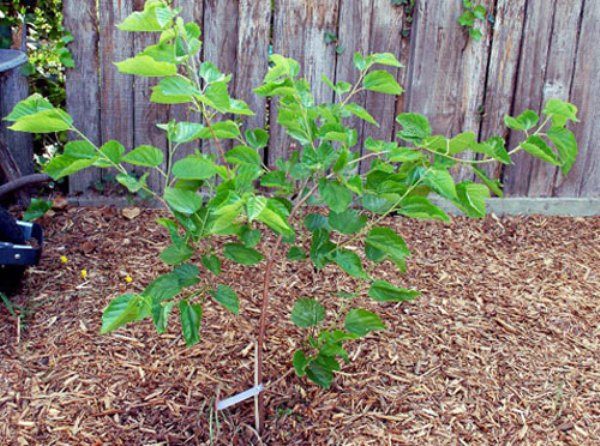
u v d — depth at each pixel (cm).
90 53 350
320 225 201
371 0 357
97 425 214
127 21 165
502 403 234
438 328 273
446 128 380
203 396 228
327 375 212
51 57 358
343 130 191
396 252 185
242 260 189
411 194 192
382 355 253
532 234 367
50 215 343
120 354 245
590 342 272
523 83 379
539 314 289
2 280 272
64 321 262
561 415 230
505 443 217
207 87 172
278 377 237
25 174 365
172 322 263
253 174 175
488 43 370
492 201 388
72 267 300
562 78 380
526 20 369
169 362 243
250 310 275
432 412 227
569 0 369
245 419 219
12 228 273
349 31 359
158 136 363
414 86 371
